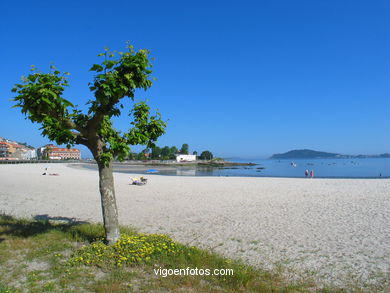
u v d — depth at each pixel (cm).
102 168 679
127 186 2428
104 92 564
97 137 665
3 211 1277
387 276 580
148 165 11125
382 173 5738
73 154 17512
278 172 6725
